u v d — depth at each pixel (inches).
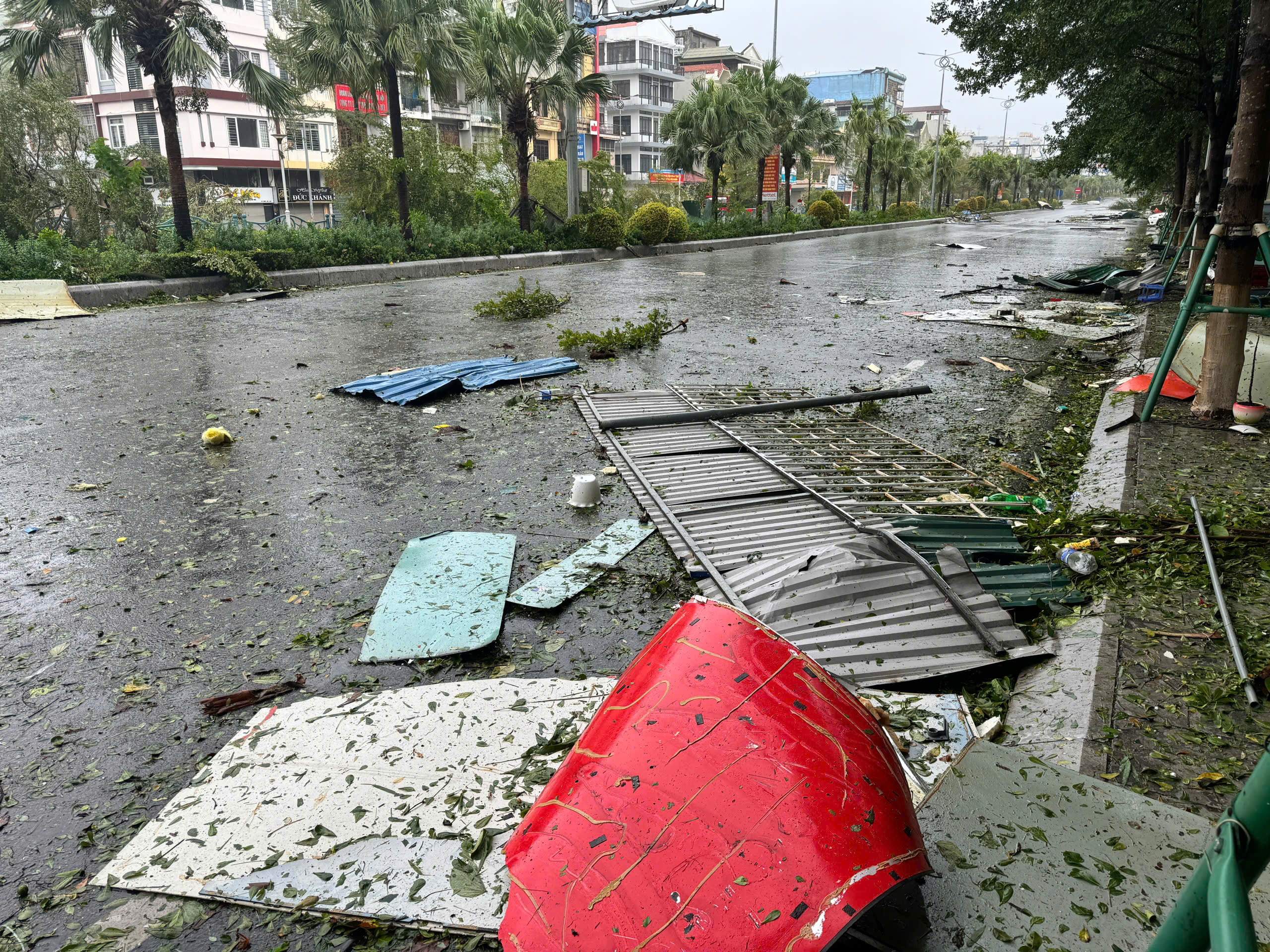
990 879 78.9
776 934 60.1
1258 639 128.9
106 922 88.2
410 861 93.7
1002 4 466.6
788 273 831.1
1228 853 38.0
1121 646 129.3
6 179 738.8
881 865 63.1
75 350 420.8
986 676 131.0
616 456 254.4
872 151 1959.9
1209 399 258.8
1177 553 161.5
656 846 66.1
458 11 885.8
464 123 1870.1
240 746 116.0
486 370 364.2
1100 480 214.4
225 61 1555.1
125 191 800.9
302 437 275.1
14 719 127.3
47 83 762.2
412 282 749.3
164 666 141.6
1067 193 5792.3
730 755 70.5
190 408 311.7
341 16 754.8
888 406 318.3
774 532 191.3
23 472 241.9
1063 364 389.4
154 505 215.9
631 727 75.9
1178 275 638.5
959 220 2201.0
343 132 1205.7
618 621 154.6
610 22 1019.3
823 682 79.4
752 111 1309.1
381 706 124.2
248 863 94.6
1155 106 513.3
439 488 227.6
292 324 507.8
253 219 1681.8
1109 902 75.9
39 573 176.7
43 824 105.0
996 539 174.1
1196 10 437.7
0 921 89.0
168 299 618.5
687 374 372.2
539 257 936.3
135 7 605.3
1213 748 104.7
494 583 166.4
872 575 151.8
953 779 93.1
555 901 66.6
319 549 188.4
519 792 104.3
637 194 1627.7
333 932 86.2
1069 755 105.2
